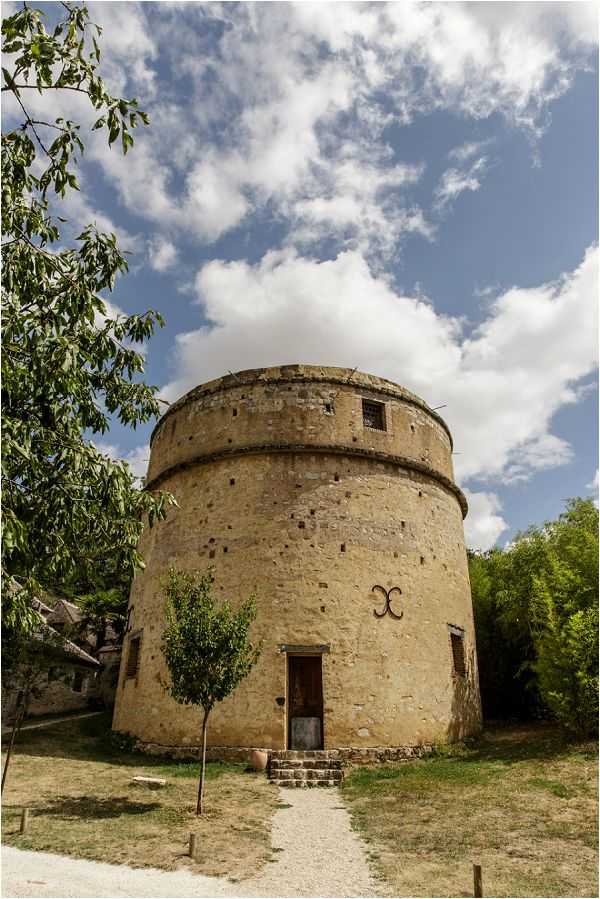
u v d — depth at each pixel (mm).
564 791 11227
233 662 11414
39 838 8633
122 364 9281
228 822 9797
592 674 14641
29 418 7398
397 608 16344
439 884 7207
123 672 18109
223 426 18203
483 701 22141
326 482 16984
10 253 7500
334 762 13477
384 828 9633
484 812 10336
